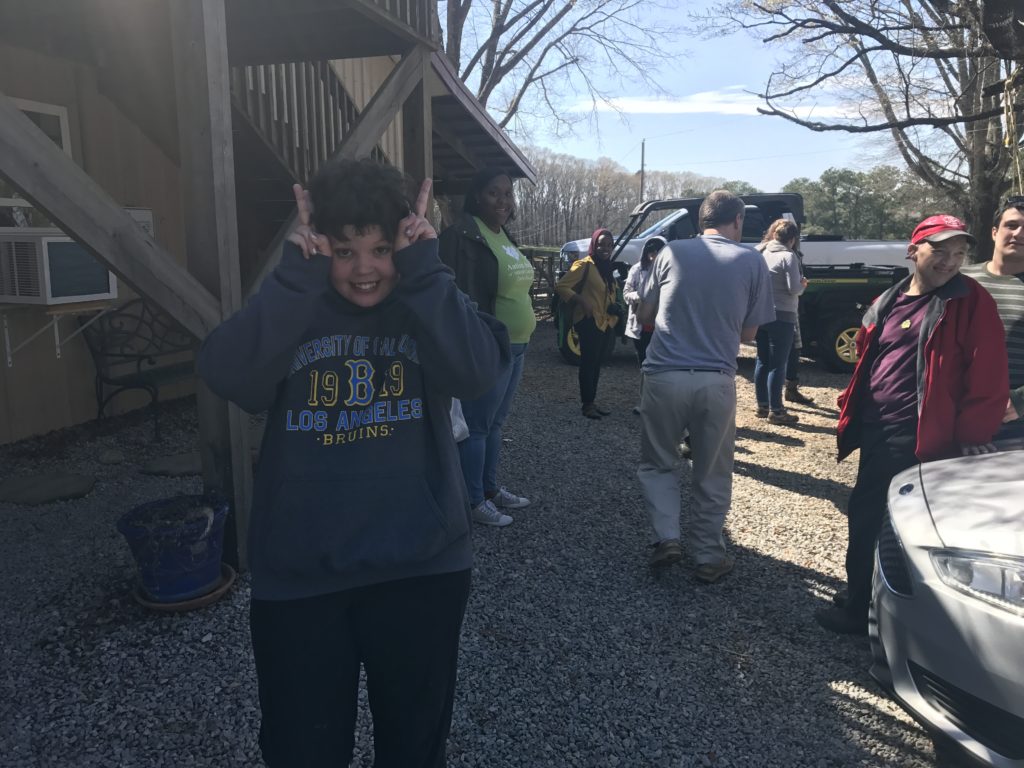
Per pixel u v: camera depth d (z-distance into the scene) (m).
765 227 10.05
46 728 2.42
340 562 1.44
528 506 4.64
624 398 7.96
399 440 1.51
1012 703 2.05
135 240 2.88
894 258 10.16
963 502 2.44
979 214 10.48
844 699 2.74
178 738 2.39
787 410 7.34
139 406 6.49
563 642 3.08
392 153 10.25
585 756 2.40
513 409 7.34
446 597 1.56
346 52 5.34
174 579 3.09
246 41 5.14
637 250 9.97
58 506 4.40
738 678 2.86
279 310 1.40
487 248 3.90
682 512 4.64
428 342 1.50
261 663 1.53
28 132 2.54
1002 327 2.80
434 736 1.62
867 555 3.03
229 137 3.21
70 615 3.11
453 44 16.75
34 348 5.51
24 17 4.93
